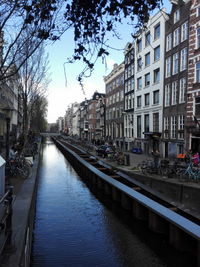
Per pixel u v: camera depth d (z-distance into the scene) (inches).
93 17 111.2
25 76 692.7
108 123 1990.7
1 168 226.8
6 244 185.8
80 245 298.0
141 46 1306.6
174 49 985.5
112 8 102.7
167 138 1028.5
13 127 1411.2
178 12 956.0
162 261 265.7
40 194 538.3
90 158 974.4
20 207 291.3
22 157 587.8
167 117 1041.5
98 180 615.8
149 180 553.3
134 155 1135.0
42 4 115.4
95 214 418.9
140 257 273.7
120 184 497.0
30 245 280.5
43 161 1156.5
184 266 256.7
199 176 495.5
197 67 835.4
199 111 822.5
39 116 1771.7
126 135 1558.8
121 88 1667.1
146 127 1264.8
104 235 331.3
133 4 101.4
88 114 3203.7
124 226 366.3
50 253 276.8
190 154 735.1
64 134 4685.0
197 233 246.7
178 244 288.0
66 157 1339.8
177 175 531.8
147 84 1259.8
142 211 389.1
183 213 367.6
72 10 110.8
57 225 361.4
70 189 598.2
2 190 232.1
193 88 842.2
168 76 1043.3
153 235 335.0
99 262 259.0
